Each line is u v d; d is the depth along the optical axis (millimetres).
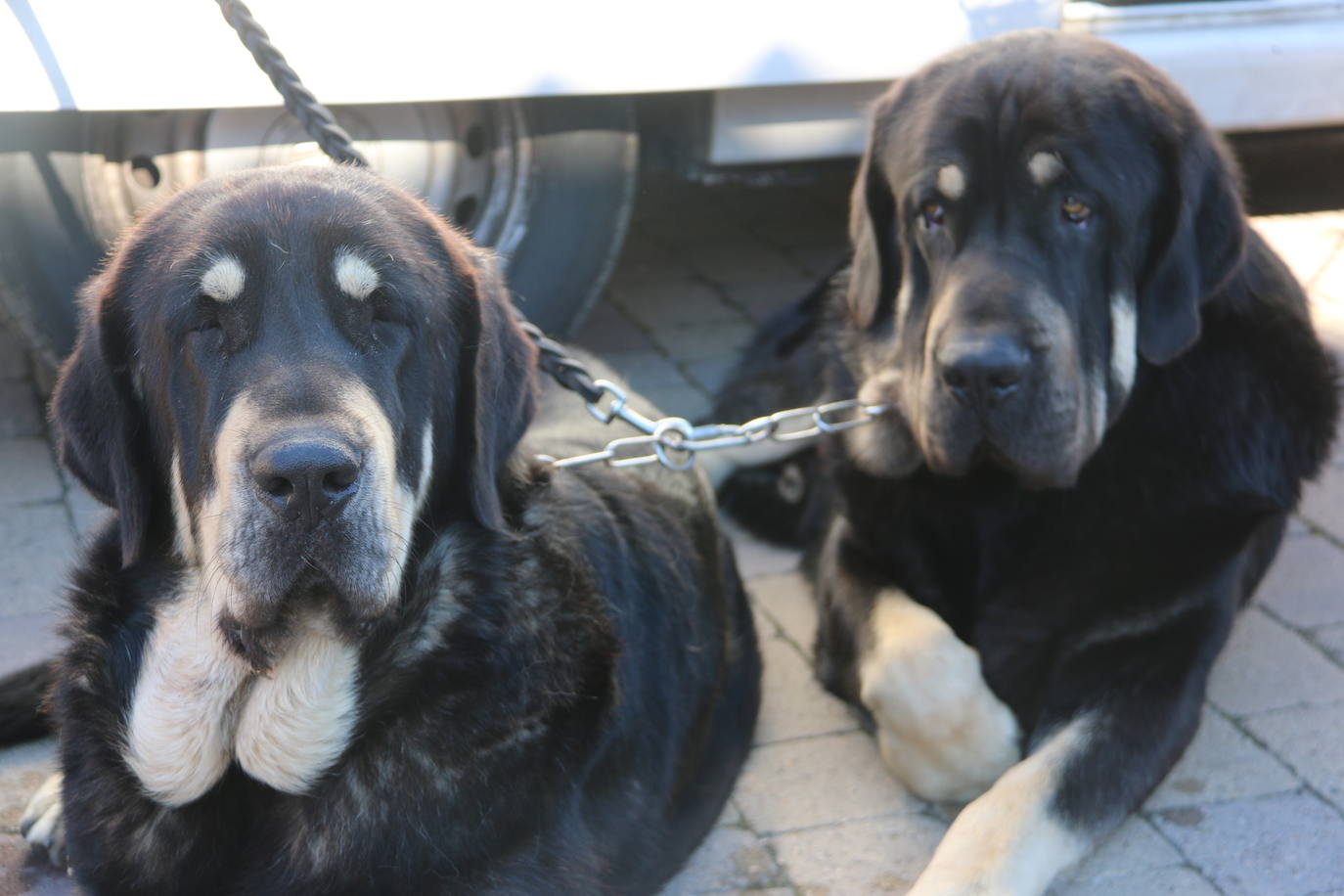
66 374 1428
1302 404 1714
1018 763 1622
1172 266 1635
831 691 1774
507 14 1934
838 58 2047
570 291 2160
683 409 2279
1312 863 1595
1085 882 1577
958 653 1653
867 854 1618
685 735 1618
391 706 1422
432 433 1427
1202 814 1646
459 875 1402
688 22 1993
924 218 1671
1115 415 1662
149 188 1983
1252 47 2182
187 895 1417
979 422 1601
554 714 1454
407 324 1396
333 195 1410
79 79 1837
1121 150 1608
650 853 1553
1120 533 1670
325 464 1305
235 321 1362
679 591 1657
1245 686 1801
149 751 1415
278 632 1361
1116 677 1652
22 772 1661
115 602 1433
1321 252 2898
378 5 1894
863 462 1761
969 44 1722
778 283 2814
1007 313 1578
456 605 1437
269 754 1410
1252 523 1675
